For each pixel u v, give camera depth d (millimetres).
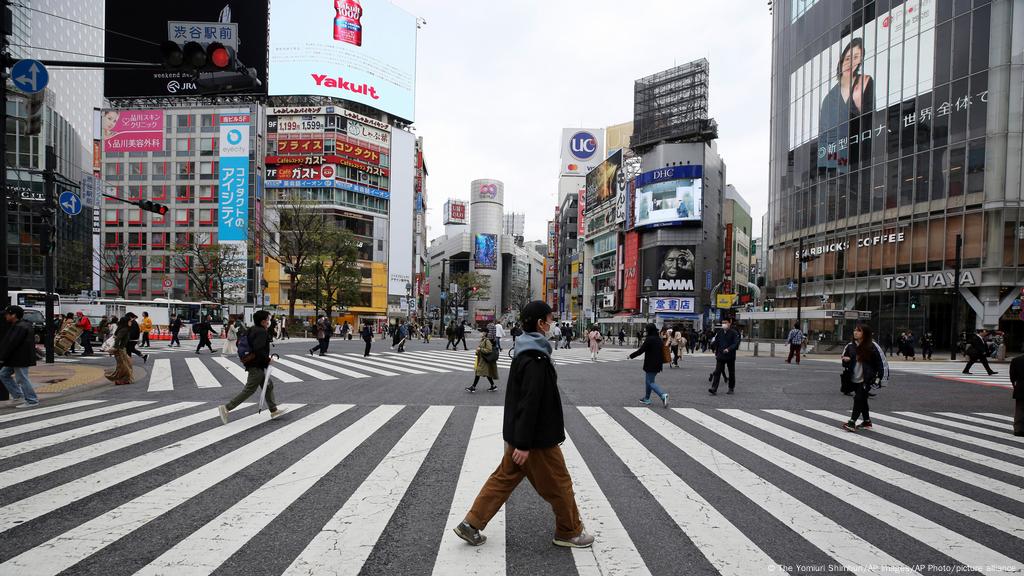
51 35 63688
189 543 3395
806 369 19250
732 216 65188
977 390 13367
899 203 31453
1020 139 26875
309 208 42219
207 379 12578
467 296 78312
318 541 3449
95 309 28922
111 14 53438
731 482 4949
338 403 9359
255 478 4832
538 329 3473
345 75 60938
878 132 32844
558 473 3381
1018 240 26766
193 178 59094
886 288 31984
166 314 31297
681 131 57500
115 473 4938
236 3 53156
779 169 42500
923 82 30359
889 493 4676
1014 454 6348
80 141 66250
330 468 5195
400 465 5332
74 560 3125
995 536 3707
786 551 3406
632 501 4375
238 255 55812
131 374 11859
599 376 15430
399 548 3359
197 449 5902
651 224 57375
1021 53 26812
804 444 6668
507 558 3236
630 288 61438
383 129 65062
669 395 11266
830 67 36688
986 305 27281
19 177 50656
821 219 37188
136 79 55062
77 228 59375
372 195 63656
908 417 9109
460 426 7359
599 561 3215
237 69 8062
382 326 60312
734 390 12391
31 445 6023
